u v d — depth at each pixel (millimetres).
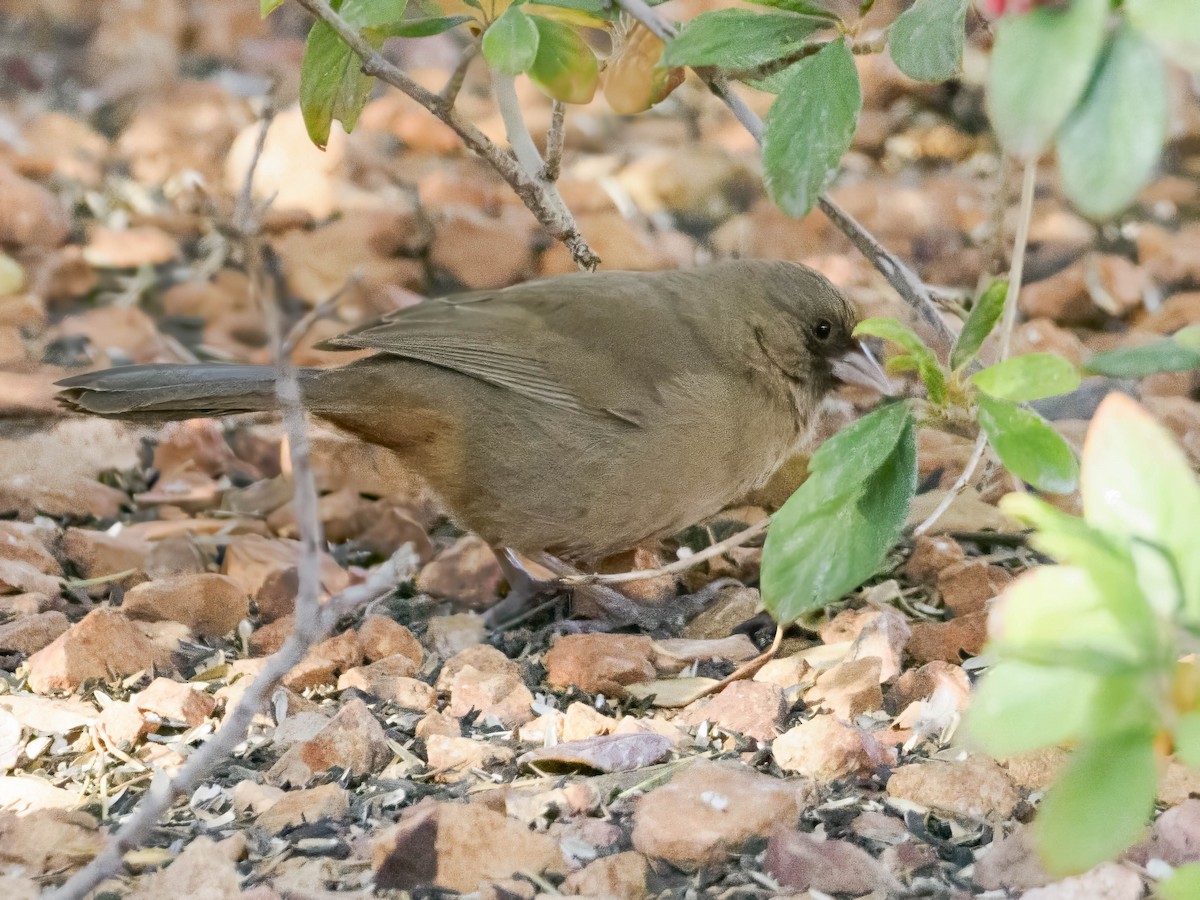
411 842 6234
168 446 11375
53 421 11812
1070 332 13648
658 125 17703
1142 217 15641
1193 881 4906
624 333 9336
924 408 6684
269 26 19297
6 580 9258
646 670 8461
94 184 15914
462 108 17547
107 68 18125
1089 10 4777
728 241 15195
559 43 8188
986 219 15398
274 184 15680
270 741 7617
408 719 7945
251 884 6246
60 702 7934
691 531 10672
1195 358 5398
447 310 9547
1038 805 6941
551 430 9297
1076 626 4559
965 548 10203
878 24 12992
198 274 14430
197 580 9062
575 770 7266
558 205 10281
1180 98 16453
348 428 9531
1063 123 4980
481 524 9664
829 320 9844
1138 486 4809
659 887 6293
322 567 9812
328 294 14164
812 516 6301
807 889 6250
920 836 6730
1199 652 5086
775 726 7715
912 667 8695
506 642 9281
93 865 5422
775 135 6855
